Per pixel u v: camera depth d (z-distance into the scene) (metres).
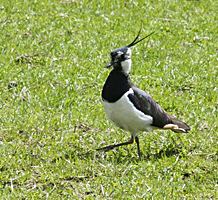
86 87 13.56
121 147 10.84
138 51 16.22
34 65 14.68
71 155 10.15
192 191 9.03
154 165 9.87
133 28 18.31
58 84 13.60
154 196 8.74
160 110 10.18
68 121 11.52
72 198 8.61
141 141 11.11
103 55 15.62
